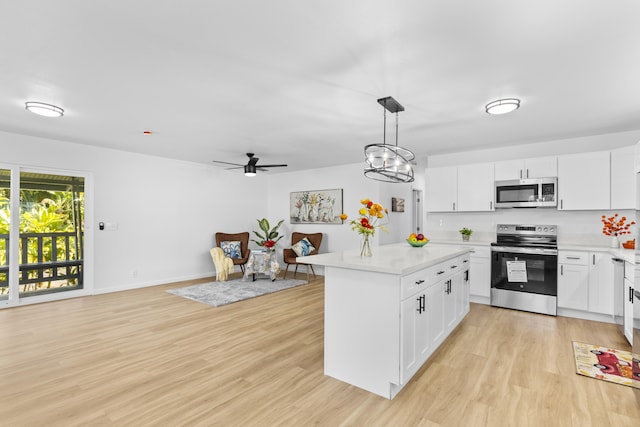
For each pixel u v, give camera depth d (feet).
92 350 9.38
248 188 23.72
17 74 7.73
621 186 12.03
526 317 12.52
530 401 6.85
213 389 7.32
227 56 6.88
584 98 9.14
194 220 20.25
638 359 7.46
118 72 7.63
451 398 6.98
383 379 7.13
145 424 6.07
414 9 5.26
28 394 7.06
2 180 13.50
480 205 15.06
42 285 14.65
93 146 15.85
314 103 9.61
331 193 21.56
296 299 15.19
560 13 5.34
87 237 15.83
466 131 12.64
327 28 5.84
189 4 5.17
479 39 6.15
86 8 5.26
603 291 11.71
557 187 13.25
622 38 6.07
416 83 8.16
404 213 23.18
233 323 11.78
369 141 14.35
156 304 14.26
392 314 7.02
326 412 6.49
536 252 13.01
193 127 12.26
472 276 14.65
